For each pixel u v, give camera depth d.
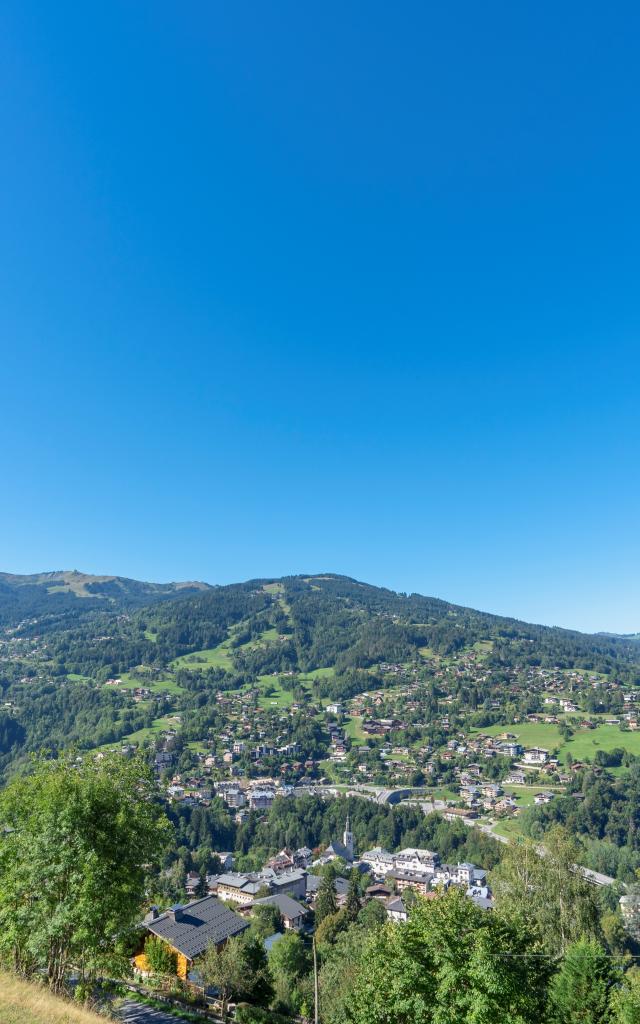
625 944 81.06
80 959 29.52
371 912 107.38
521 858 54.47
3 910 28.16
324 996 53.50
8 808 30.81
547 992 30.80
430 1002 26.22
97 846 28.38
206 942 56.97
